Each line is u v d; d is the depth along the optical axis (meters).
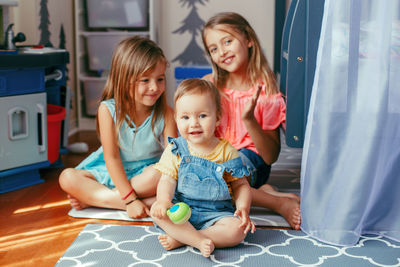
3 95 1.90
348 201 1.42
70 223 1.61
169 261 1.31
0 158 1.92
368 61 1.37
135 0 3.22
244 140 1.82
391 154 1.45
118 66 1.64
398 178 1.47
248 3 3.54
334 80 1.39
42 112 2.05
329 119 1.41
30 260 1.33
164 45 3.61
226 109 1.84
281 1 3.49
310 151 1.46
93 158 1.80
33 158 2.05
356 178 1.41
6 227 1.58
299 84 1.67
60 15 3.09
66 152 2.47
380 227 1.51
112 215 1.67
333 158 1.43
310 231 1.49
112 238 1.46
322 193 1.46
